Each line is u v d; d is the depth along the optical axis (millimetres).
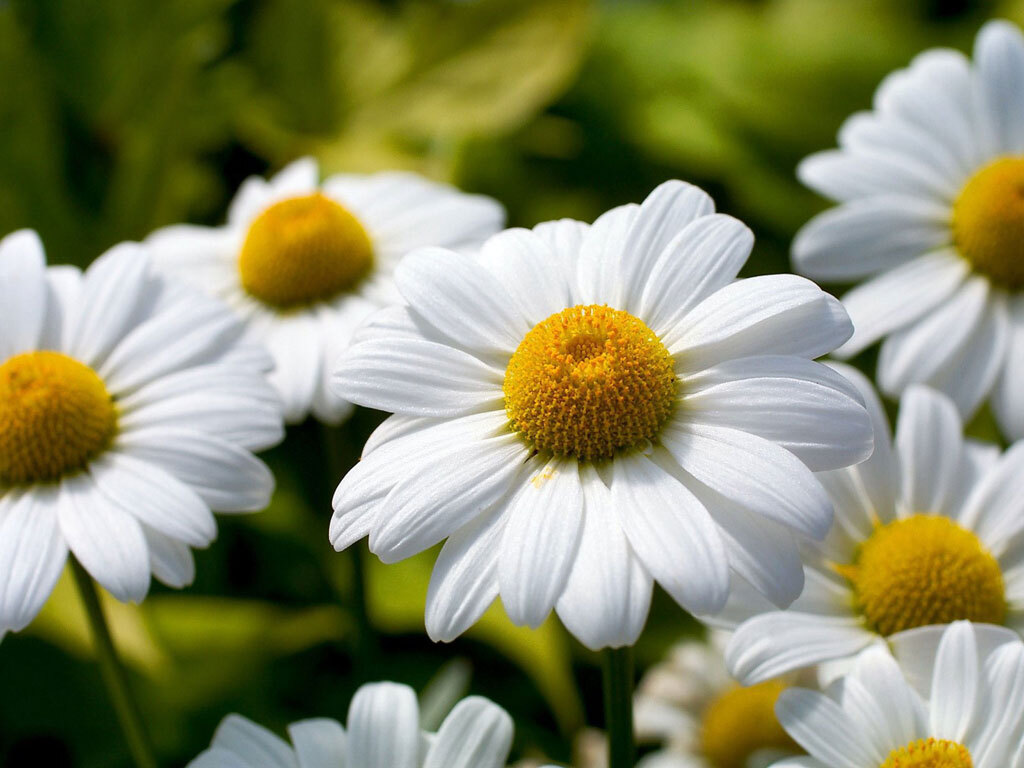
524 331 290
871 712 284
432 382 286
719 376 281
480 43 425
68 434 308
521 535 274
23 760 372
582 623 268
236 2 450
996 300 345
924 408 313
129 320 323
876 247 351
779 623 293
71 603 365
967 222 346
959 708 283
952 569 299
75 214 423
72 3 420
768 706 352
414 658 376
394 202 359
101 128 433
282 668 376
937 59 367
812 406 275
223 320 324
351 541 278
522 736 365
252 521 394
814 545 303
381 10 462
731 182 427
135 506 304
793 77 437
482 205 356
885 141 359
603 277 291
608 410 280
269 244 347
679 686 362
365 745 289
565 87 439
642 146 435
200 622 374
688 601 268
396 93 431
